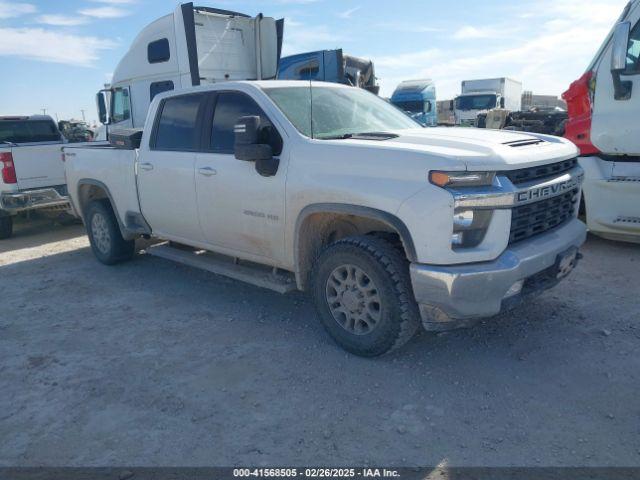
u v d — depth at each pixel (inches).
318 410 129.7
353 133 174.1
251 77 480.1
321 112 178.2
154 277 242.5
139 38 462.6
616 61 211.0
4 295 226.5
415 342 162.1
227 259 211.8
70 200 279.1
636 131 223.9
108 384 146.6
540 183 143.9
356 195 141.9
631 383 135.6
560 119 568.4
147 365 156.6
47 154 343.9
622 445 112.5
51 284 239.5
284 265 172.6
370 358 152.6
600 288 199.3
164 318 192.5
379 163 139.4
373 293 146.6
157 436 122.4
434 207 128.6
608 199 235.1
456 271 129.1
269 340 169.6
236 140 162.9
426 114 1035.3
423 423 122.8
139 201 225.8
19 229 390.3
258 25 468.8
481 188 130.6
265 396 137.0
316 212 153.3
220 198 183.9
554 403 128.5
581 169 170.4
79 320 194.5
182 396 138.8
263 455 114.3
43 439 123.3
